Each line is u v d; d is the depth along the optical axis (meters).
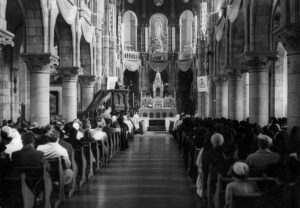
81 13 28.36
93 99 32.50
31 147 9.05
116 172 15.89
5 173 7.89
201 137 13.14
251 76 20.81
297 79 14.20
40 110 20.67
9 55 26.44
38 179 8.71
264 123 20.59
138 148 25.38
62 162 10.47
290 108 14.41
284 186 5.78
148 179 14.32
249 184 6.81
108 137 19.69
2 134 11.01
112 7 44.06
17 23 26.19
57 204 10.20
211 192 9.14
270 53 20.25
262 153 8.67
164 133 40.69
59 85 35.44
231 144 9.50
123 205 10.48
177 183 13.55
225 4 29.59
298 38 13.86
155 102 46.66
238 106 27.95
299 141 10.09
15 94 27.17
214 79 35.47
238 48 27.39
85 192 12.07
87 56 33.50
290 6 14.09
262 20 20.25
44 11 20.30
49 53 20.34
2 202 7.76
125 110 33.97
